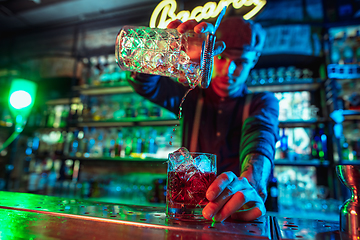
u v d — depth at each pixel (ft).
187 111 4.22
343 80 8.14
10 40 13.48
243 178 1.94
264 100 3.74
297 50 8.84
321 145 8.09
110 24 11.81
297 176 8.41
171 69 2.20
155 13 9.18
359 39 8.32
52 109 12.46
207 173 1.79
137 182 9.91
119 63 2.28
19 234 1.30
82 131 10.60
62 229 1.42
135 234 1.35
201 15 8.90
